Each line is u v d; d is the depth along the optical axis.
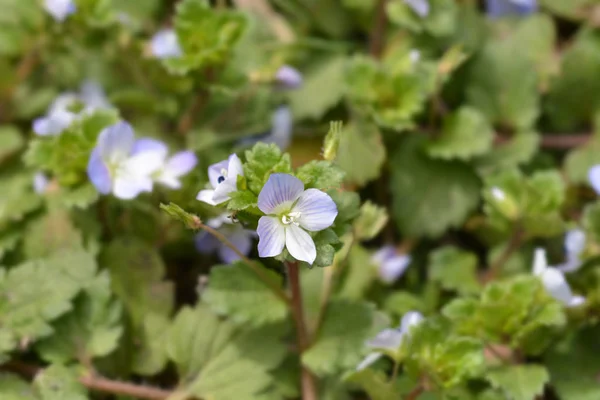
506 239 0.28
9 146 0.28
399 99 0.28
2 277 0.25
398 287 0.27
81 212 0.26
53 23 0.28
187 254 0.27
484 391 0.25
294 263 0.24
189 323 0.25
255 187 0.23
